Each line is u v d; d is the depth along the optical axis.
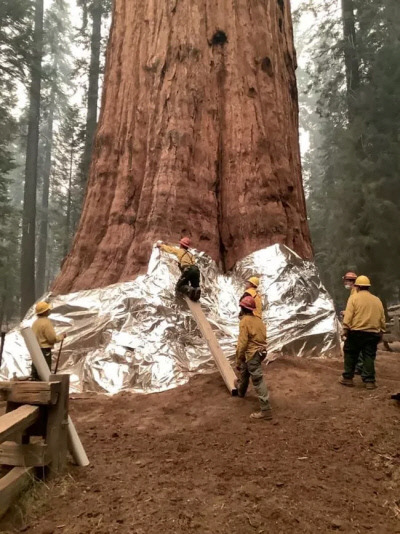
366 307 6.57
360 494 3.79
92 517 3.39
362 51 26.78
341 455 4.47
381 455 4.49
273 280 8.90
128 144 10.59
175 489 3.80
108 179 10.67
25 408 3.79
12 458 3.82
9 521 3.35
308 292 9.07
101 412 6.02
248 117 10.48
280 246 9.43
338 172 25.00
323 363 7.65
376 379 7.08
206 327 7.55
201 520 3.34
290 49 12.47
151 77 10.72
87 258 10.05
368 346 6.54
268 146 10.51
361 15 27.03
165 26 10.77
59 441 4.05
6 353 7.75
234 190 10.15
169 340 7.64
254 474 4.07
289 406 5.78
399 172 23.36
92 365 7.28
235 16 11.09
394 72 25.33
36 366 4.18
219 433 5.06
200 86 10.45
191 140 10.09
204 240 9.61
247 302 5.77
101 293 8.48
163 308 8.05
